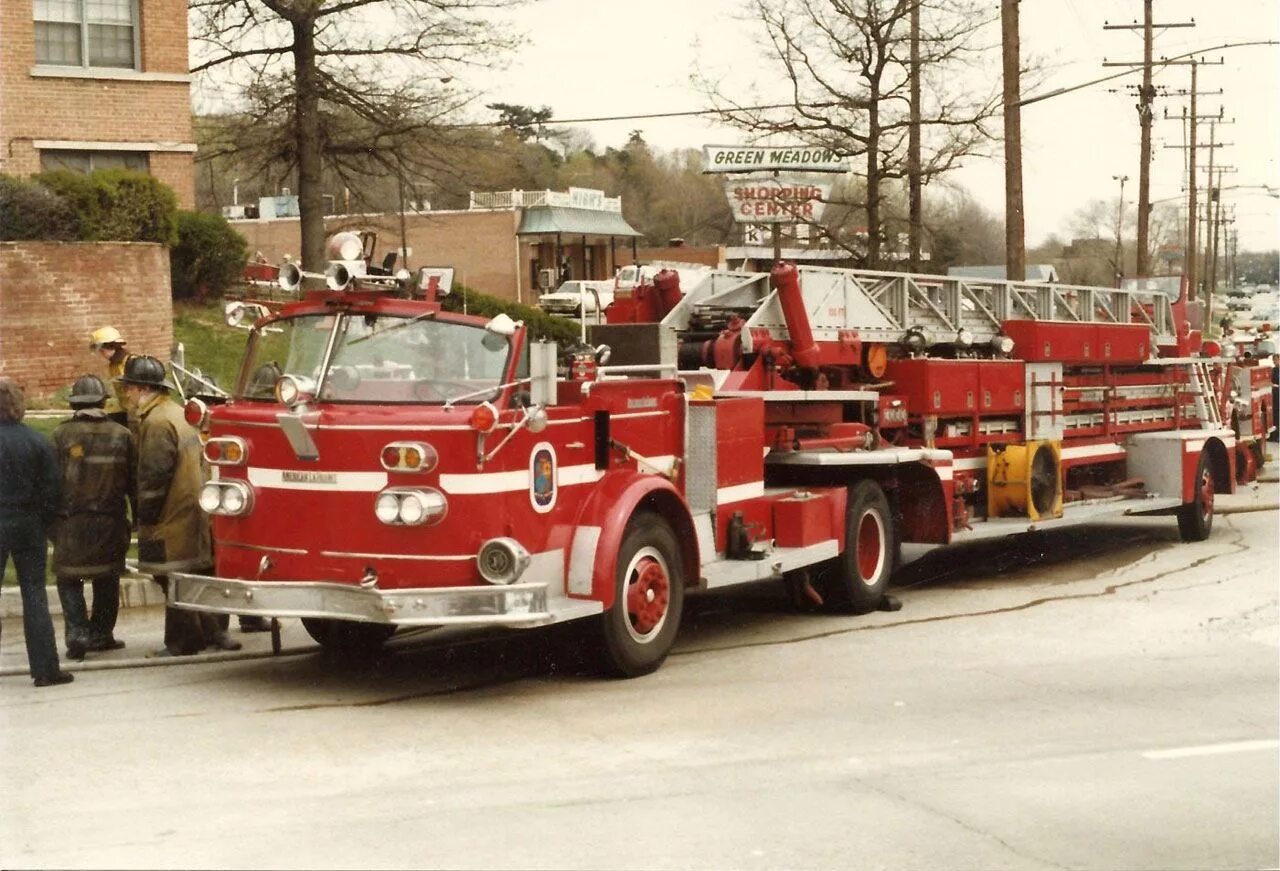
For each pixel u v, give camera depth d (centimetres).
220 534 863
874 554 1180
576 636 894
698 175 8831
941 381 1286
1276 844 604
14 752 714
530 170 7619
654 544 922
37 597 856
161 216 2302
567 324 2619
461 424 800
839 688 887
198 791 652
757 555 1031
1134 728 796
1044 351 1432
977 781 689
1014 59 2166
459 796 650
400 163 2647
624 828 608
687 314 1166
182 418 934
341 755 717
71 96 2445
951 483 1244
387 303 861
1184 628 1095
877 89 2462
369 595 794
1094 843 602
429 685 888
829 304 1198
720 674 930
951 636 1069
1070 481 1539
